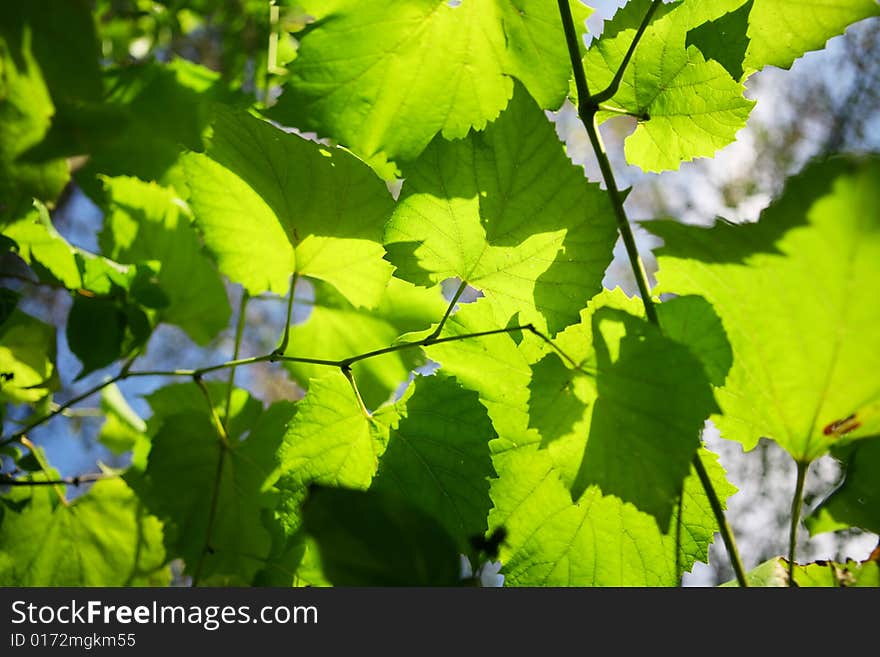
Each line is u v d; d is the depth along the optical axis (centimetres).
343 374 67
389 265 70
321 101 69
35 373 77
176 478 77
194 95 78
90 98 65
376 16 68
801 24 70
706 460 66
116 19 99
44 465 79
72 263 75
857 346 58
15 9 63
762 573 66
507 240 64
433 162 63
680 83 69
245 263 71
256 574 72
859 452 61
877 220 55
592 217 63
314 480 66
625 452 60
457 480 66
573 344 65
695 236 58
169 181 78
